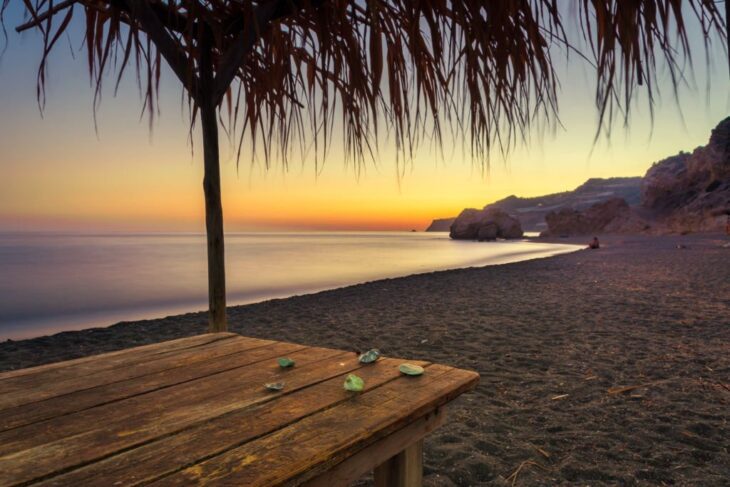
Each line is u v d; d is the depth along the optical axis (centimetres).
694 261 1596
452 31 126
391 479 128
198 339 188
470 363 445
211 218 251
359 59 188
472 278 1334
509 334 573
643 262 1658
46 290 1574
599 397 337
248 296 1354
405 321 691
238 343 183
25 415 111
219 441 96
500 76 117
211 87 237
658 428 278
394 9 167
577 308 756
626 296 870
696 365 413
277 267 2497
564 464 236
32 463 87
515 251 4216
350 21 185
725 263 1461
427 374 141
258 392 126
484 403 329
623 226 6650
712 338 519
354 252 4431
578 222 7975
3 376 141
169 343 182
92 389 130
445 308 804
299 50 237
